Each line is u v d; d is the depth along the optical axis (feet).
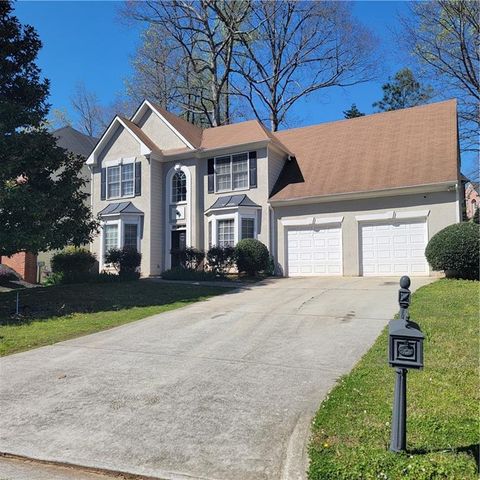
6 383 22.40
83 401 19.77
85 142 103.65
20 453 15.67
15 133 43.42
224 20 106.11
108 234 75.36
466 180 77.10
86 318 37.47
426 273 57.11
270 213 67.41
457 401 17.38
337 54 111.86
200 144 75.66
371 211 60.90
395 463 12.86
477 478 12.25
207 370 23.11
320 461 13.57
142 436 16.44
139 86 118.93
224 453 15.02
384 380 19.77
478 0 79.66
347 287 48.80
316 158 70.74
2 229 41.39
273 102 116.16
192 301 44.19
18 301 42.73
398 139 66.08
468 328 27.07
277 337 28.99
